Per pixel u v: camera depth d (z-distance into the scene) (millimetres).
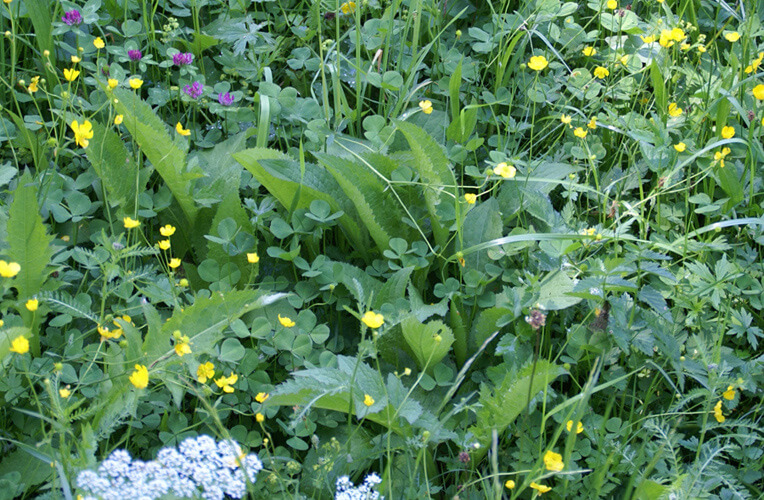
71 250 2215
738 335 2229
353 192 2225
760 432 2211
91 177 2287
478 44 2492
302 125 2404
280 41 2477
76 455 2072
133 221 2148
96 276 2232
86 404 2135
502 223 2309
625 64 2475
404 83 2471
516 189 2357
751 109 2459
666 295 2270
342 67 2496
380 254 2324
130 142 2346
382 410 2105
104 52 2459
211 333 2133
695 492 2102
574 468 2146
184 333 2133
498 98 2465
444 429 2129
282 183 2252
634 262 2277
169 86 2430
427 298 2318
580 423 2139
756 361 2207
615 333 2186
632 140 2438
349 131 2418
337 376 2123
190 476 2010
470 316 2264
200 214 2303
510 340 2195
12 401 2096
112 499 1959
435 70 2512
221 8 2535
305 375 2109
